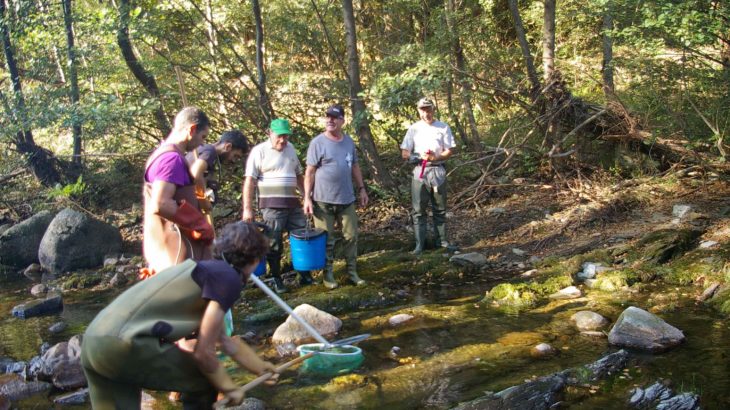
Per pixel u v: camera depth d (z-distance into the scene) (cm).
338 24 1137
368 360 500
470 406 411
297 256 668
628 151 960
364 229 875
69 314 670
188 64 1034
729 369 449
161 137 1068
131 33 929
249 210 645
